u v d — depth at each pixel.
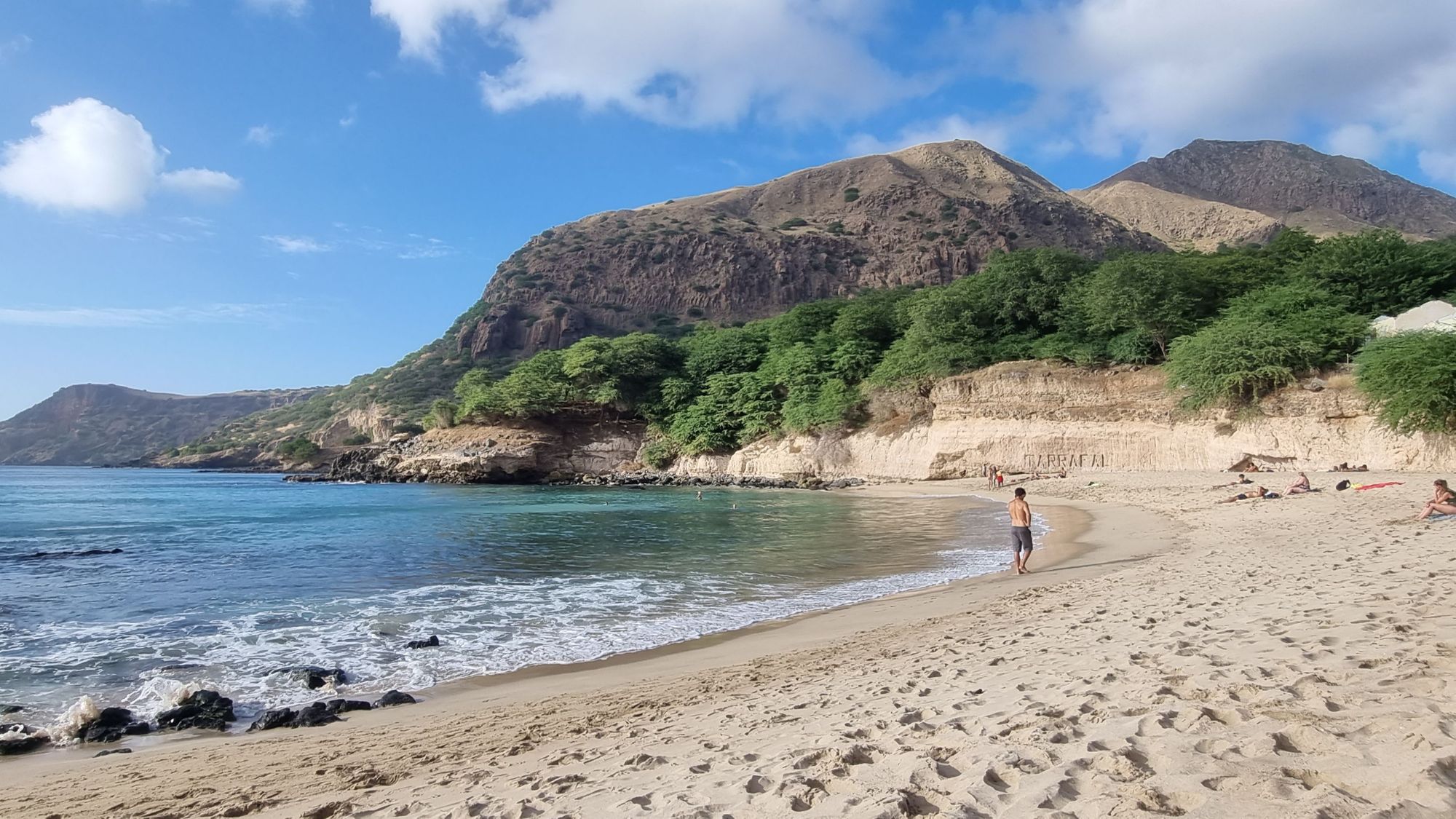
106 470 184.62
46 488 90.69
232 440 191.25
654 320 164.62
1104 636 8.77
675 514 41.62
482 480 84.69
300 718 9.54
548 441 86.44
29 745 8.98
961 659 8.91
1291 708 4.54
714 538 29.12
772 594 17.50
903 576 19.39
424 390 148.00
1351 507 23.89
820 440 71.62
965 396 60.91
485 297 181.62
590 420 89.81
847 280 172.25
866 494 56.28
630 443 87.75
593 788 5.20
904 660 9.48
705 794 4.61
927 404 65.06
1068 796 3.70
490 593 18.00
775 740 5.92
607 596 17.45
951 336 64.81
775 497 55.56
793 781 4.52
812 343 80.19
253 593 18.17
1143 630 8.77
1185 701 5.13
